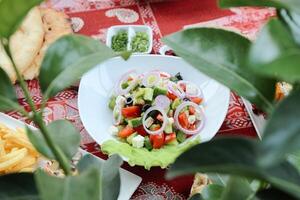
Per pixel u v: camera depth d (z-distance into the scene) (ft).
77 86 3.24
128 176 2.70
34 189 1.33
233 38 1.35
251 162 1.01
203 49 1.35
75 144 1.48
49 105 3.17
